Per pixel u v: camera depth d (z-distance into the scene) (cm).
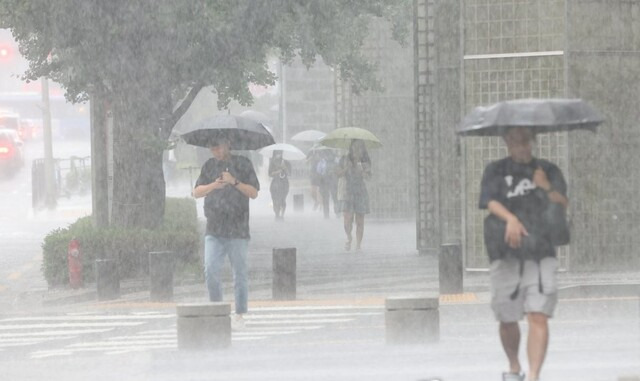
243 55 4691
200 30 4497
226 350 2730
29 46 5056
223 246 3034
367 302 3628
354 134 6116
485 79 4275
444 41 5003
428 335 2720
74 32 4531
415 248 5644
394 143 7494
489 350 2603
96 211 4869
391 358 2519
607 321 3066
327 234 6638
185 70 4675
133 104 4712
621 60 4209
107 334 3197
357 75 6006
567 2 4172
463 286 3906
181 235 4481
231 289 4150
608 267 4222
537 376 1888
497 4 4253
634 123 4225
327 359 2539
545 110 1920
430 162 5322
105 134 4869
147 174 4834
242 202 3016
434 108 5319
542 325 1900
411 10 6272
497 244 1914
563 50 4191
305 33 4991
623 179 4222
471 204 4306
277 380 2272
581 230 4200
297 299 3778
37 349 2953
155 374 2433
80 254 4259
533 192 1919
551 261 1916
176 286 4275
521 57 4241
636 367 2284
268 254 5444
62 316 3584
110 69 4625
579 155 4197
